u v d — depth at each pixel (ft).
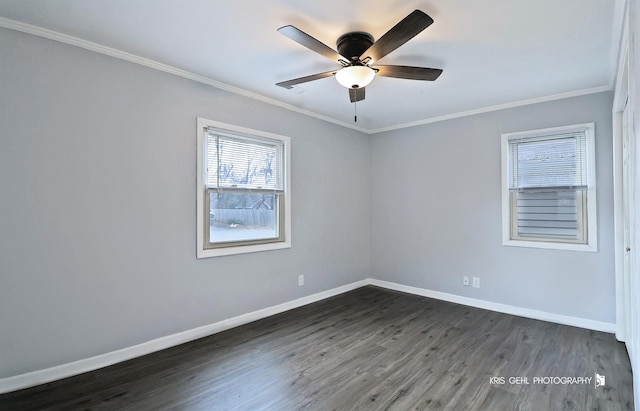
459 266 13.75
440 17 6.91
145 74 9.11
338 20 7.14
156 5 6.59
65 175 7.84
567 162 11.30
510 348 9.39
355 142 16.05
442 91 11.21
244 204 11.71
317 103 12.66
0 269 7.07
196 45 8.26
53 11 6.80
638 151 4.83
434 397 7.04
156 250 9.32
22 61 7.31
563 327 10.97
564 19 6.95
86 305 8.13
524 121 12.13
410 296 14.79
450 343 9.77
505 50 8.34
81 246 8.06
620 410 6.55
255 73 9.96
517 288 12.27
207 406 6.75
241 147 11.53
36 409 6.63
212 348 9.47
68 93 7.88
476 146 13.26
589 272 10.85
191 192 10.09
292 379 7.79
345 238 15.48
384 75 8.04
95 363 8.23
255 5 6.61
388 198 16.06
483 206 13.09
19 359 7.27
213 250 10.59
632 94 5.60
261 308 12.00
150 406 6.75
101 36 7.82
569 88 10.89
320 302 13.93
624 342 9.67
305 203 13.67
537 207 12.03
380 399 6.98
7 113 7.15
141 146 9.04
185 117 9.95
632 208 6.33
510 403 6.82
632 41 5.34
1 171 7.09
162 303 9.44
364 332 10.65
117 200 8.61
